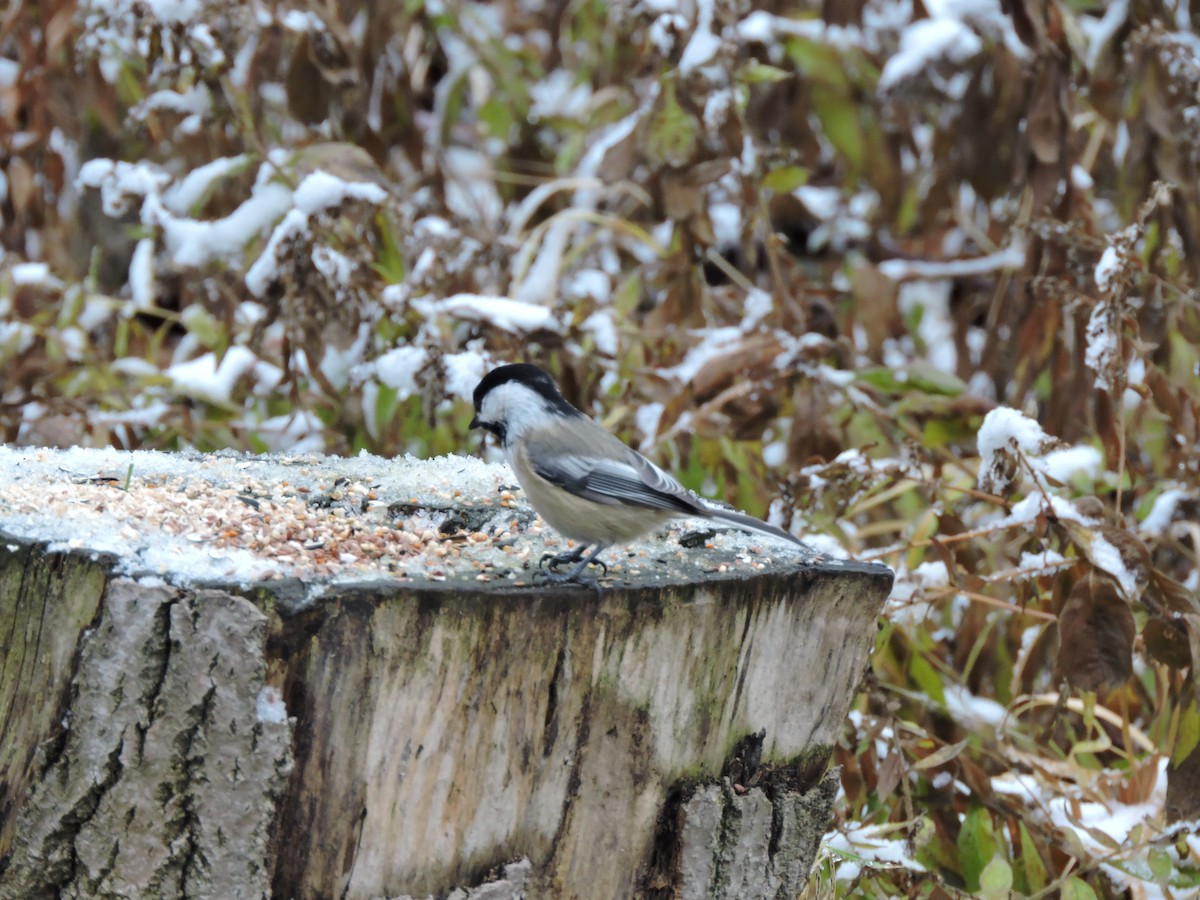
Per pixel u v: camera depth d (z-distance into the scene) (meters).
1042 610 7.39
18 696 4.12
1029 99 8.90
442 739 4.13
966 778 6.61
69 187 11.86
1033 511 6.53
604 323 8.65
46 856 4.03
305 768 4.02
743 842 4.64
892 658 7.32
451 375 7.68
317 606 3.92
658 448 8.27
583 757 4.34
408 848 4.17
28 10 9.58
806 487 7.30
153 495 5.02
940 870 6.69
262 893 3.99
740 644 4.54
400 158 11.50
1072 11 10.49
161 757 3.94
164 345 11.50
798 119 10.80
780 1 10.77
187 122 9.13
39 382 8.55
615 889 4.50
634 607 4.25
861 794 6.58
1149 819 6.18
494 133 11.84
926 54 9.07
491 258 9.39
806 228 13.31
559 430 4.91
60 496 4.83
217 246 8.05
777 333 8.35
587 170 11.09
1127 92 8.89
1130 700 7.57
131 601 3.89
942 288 12.36
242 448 8.44
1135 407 8.69
